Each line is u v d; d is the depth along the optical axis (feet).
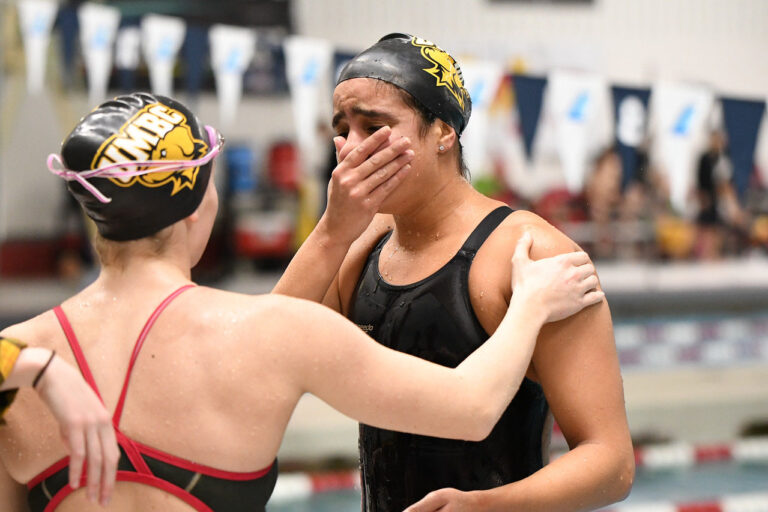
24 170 114.93
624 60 130.00
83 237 107.34
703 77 131.44
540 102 43.65
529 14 127.34
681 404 73.56
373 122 19.33
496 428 19.61
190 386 15.17
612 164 109.29
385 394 15.49
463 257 19.72
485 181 111.34
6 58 101.04
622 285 102.78
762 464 60.23
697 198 113.09
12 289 102.78
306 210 111.04
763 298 102.12
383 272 21.22
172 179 15.79
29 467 15.79
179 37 51.80
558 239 19.57
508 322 17.33
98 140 15.38
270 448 15.53
